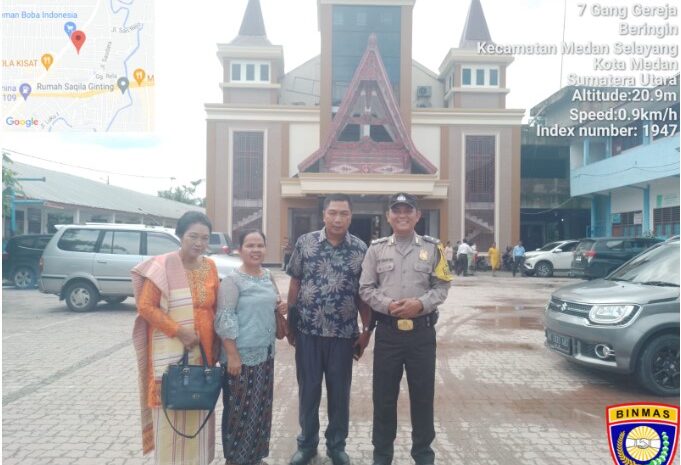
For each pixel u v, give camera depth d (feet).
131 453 13.89
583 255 59.11
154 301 11.10
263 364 12.40
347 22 91.20
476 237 91.91
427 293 12.34
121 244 37.01
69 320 33.96
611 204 88.74
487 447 14.47
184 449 11.38
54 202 69.41
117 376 21.13
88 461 13.39
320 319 13.02
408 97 90.27
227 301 11.89
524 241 107.04
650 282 21.07
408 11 90.58
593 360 19.40
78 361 23.50
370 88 84.94
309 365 13.19
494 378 21.26
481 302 45.27
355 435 15.38
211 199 90.12
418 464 12.81
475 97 95.50
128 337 28.73
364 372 22.36
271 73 94.43
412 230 12.71
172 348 11.22
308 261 13.21
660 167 68.44
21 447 14.24
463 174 91.86
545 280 69.77
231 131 90.63
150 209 107.34
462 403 18.15
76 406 17.54
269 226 90.17
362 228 91.15
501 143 92.02
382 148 85.15
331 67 89.76
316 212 89.92
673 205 71.10
